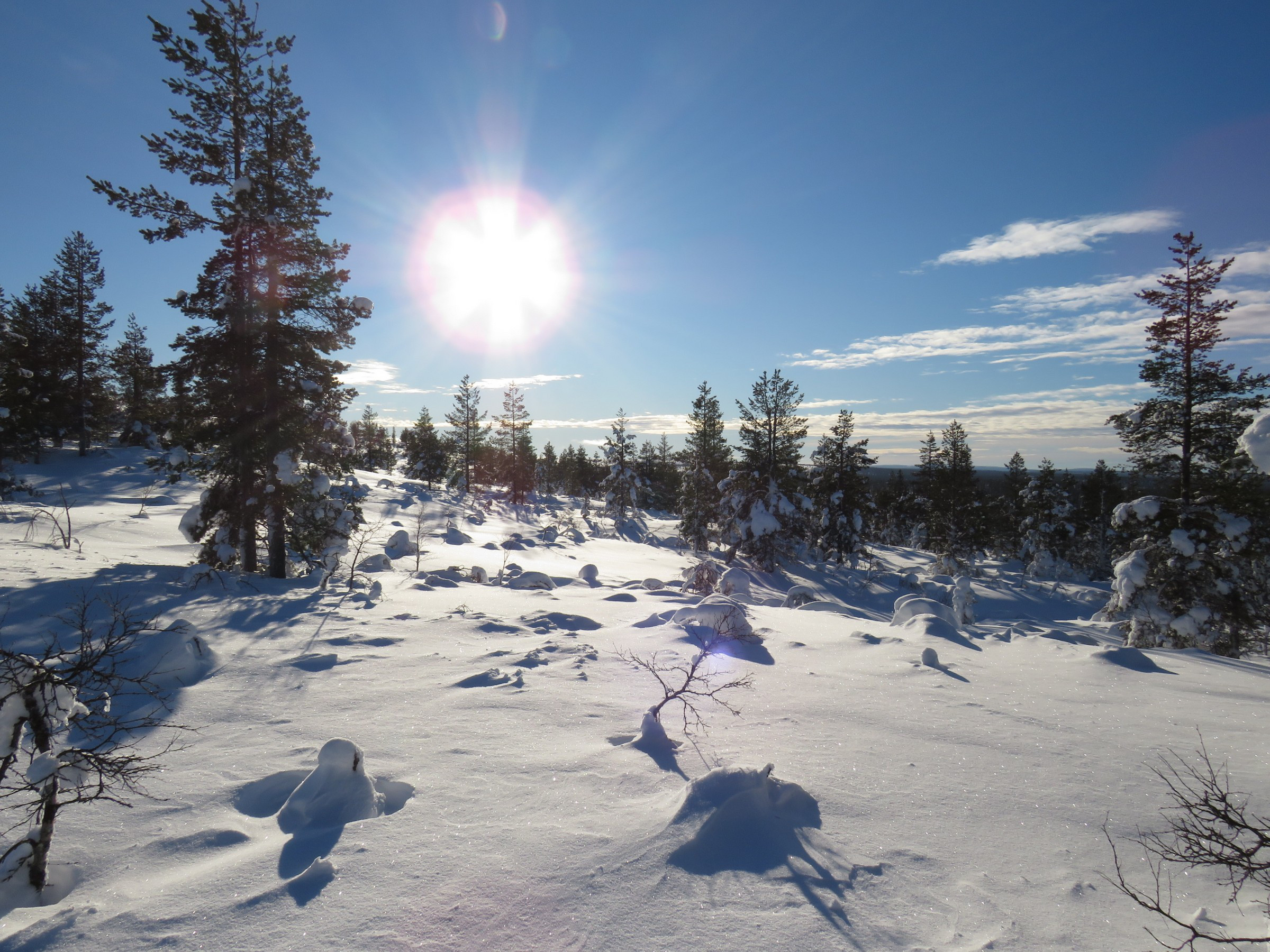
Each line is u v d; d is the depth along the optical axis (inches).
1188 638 687.7
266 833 139.6
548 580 653.9
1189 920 107.7
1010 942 101.3
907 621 411.2
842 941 99.7
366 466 2901.1
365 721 206.4
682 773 162.4
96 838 137.0
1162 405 748.0
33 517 802.8
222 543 615.2
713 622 356.8
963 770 173.6
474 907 108.1
